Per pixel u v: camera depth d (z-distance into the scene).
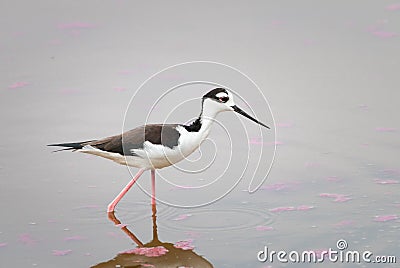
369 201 10.73
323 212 10.49
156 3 18.70
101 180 11.68
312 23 17.48
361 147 12.42
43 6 18.47
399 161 11.87
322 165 11.92
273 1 18.77
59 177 11.73
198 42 16.50
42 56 16.16
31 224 10.33
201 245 9.75
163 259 9.44
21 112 13.91
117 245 9.81
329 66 15.39
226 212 10.65
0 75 15.33
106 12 18.22
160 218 10.56
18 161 12.19
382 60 15.62
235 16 18.00
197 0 18.81
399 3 18.41
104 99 14.29
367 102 13.98
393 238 9.72
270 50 16.09
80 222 10.43
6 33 17.12
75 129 13.21
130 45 16.52
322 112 13.68
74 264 9.35
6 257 9.49
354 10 18.16
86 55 16.14
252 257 9.41
